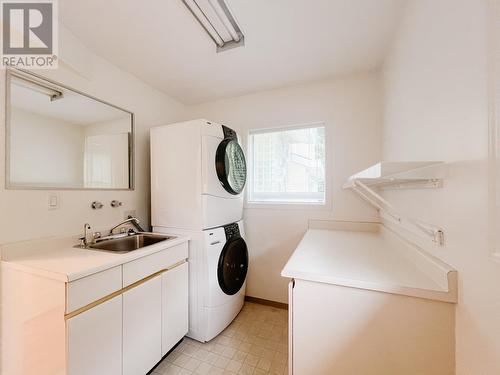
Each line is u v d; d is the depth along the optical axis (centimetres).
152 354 143
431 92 100
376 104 201
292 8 130
